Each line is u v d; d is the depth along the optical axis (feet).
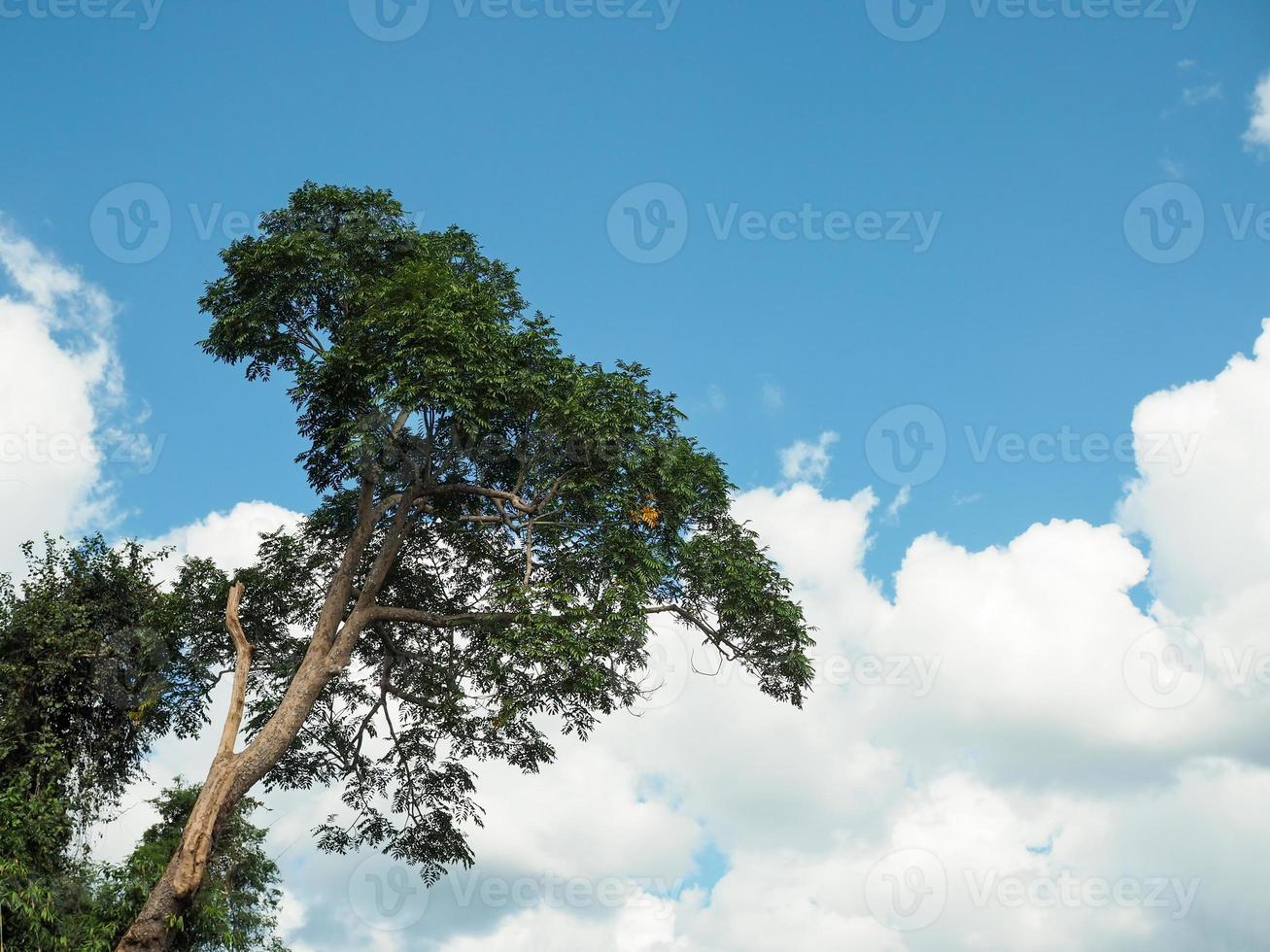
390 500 81.97
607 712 83.71
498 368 76.28
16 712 75.72
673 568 82.79
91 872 73.05
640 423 79.92
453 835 91.71
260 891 86.33
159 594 84.89
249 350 82.02
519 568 86.12
